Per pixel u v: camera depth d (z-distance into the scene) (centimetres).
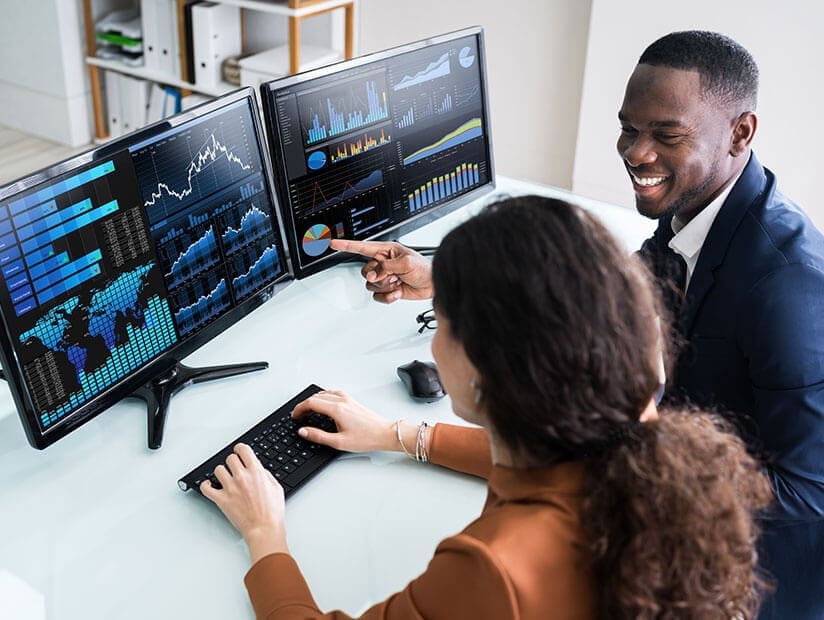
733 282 128
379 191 177
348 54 379
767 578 128
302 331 167
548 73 344
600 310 75
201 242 144
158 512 125
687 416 84
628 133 137
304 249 168
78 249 124
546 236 75
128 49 398
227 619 109
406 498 129
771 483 122
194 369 152
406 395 150
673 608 76
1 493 126
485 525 81
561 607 78
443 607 80
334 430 138
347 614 101
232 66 378
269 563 109
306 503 127
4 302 116
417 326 170
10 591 111
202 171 141
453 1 352
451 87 185
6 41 409
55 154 412
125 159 128
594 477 78
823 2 271
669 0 294
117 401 135
